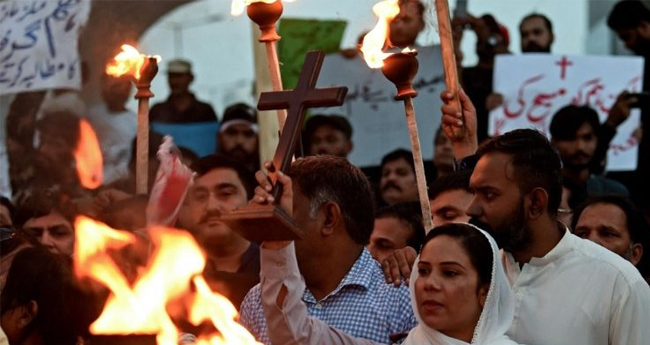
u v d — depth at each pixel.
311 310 6.46
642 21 12.18
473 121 7.37
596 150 11.09
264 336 6.46
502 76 11.64
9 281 6.96
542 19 12.59
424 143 11.59
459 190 7.50
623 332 6.29
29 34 11.79
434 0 7.26
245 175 8.38
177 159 6.92
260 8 6.25
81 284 6.95
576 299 6.32
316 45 11.87
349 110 11.87
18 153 13.16
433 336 6.02
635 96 11.58
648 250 8.05
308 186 6.34
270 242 5.77
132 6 16.03
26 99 13.25
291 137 5.46
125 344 6.74
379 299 6.46
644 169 11.73
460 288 5.97
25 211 9.71
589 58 11.70
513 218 6.32
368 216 6.45
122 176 11.70
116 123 13.10
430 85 11.55
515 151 6.34
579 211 8.18
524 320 6.37
